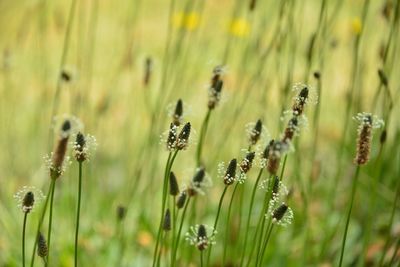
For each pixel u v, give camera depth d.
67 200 1.04
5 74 1.14
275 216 0.74
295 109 0.74
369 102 1.21
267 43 1.33
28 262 0.96
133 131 1.23
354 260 0.97
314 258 0.95
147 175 1.07
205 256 0.96
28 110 1.29
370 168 1.03
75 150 0.74
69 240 0.98
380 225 1.00
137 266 0.96
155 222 1.03
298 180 0.92
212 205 1.03
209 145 1.03
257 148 0.76
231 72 1.29
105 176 1.09
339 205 1.05
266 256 0.95
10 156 1.11
